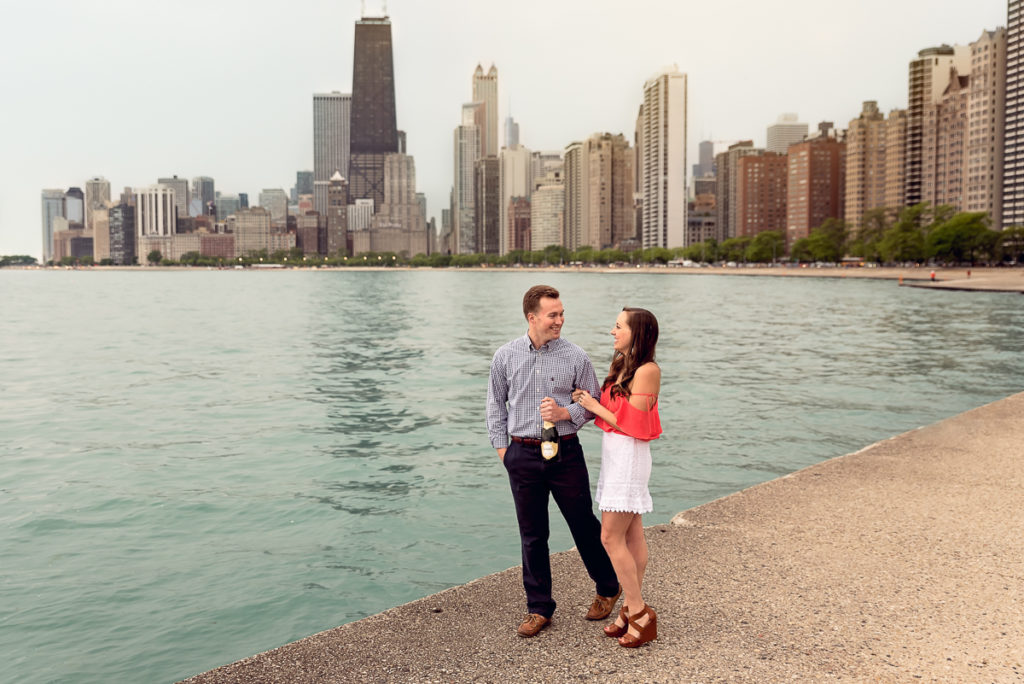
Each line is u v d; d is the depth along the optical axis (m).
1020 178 191.50
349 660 4.52
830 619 4.95
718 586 5.49
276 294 106.00
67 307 73.50
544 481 4.79
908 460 8.86
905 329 39.16
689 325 43.66
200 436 15.59
